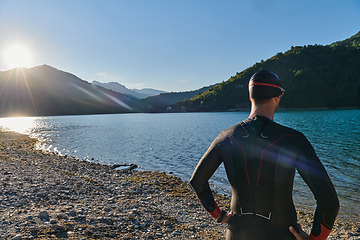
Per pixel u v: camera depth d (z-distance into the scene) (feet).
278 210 4.59
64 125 278.67
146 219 21.16
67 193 27.22
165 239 17.76
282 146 4.61
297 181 41.68
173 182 40.16
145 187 35.40
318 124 191.42
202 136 140.36
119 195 29.66
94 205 23.25
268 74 4.99
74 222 17.53
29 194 24.79
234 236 4.95
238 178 4.85
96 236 15.90
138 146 101.86
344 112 426.92
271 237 4.56
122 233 17.31
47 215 18.10
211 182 42.47
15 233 14.75
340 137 110.93
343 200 33.47
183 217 23.79
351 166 55.42
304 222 25.75
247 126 5.02
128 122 339.98
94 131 190.90
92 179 37.93
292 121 234.99
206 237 19.38
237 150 4.88
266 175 4.59
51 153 82.02
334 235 23.13
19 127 243.40
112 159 72.79
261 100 5.02
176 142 113.70
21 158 58.85
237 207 4.94
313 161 4.45
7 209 19.67
